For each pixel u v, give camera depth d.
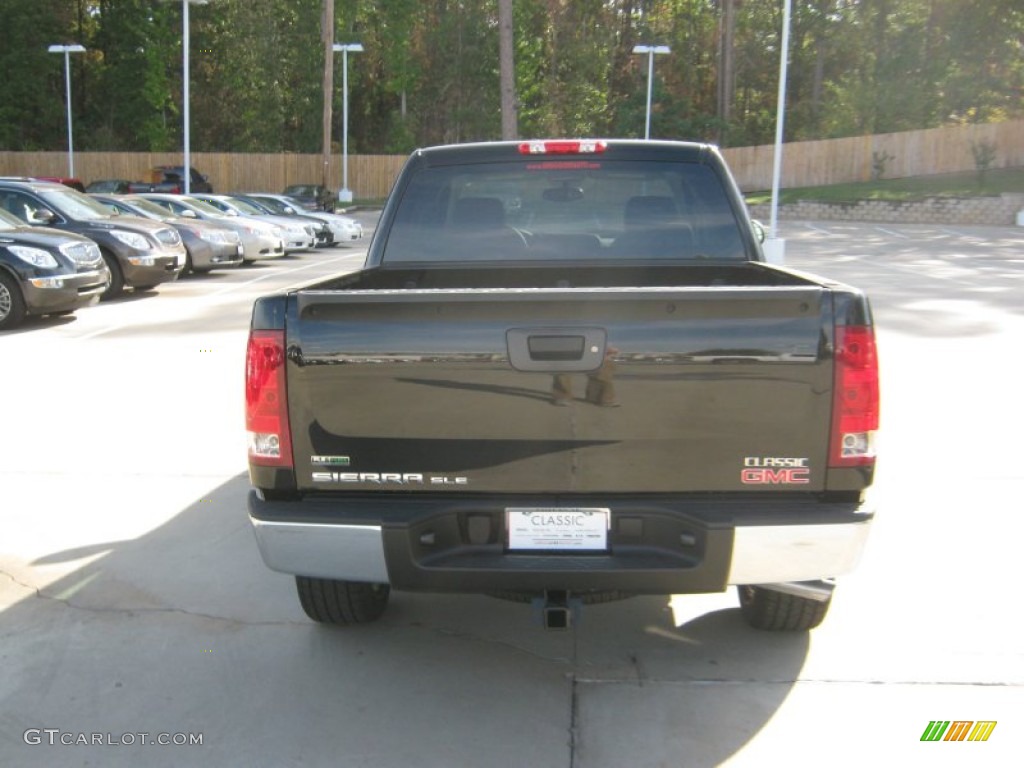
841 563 3.16
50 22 56.12
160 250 15.59
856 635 4.11
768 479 3.14
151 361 10.03
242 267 21.20
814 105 56.62
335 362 3.17
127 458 6.71
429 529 3.21
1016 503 5.74
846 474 3.13
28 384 8.98
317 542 3.22
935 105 50.16
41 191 15.39
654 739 3.33
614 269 4.86
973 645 4.02
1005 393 8.45
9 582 4.68
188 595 4.54
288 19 55.53
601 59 56.28
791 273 4.24
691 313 3.06
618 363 3.08
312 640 4.10
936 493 5.92
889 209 40.41
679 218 4.84
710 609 4.40
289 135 58.59
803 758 3.22
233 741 3.34
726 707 3.54
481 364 3.12
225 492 6.02
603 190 4.84
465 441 3.17
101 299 15.04
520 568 3.15
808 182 47.91
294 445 3.24
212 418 7.75
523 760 3.21
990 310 13.47
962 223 39.12
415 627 4.23
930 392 8.50
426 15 56.16
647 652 3.97
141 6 55.78
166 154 51.16
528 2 54.00
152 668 3.85
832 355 3.07
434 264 4.88
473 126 55.25
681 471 3.14
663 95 55.09
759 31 60.25
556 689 3.68
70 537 5.27
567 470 3.16
